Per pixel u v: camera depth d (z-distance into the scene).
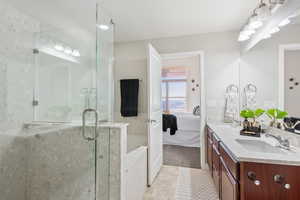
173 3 1.78
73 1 1.67
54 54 1.82
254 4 1.78
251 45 2.11
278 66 1.70
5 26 1.44
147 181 2.06
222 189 1.55
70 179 1.52
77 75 1.74
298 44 1.43
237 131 1.99
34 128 1.63
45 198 1.61
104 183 1.40
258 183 1.08
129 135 2.68
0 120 1.43
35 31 1.70
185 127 3.94
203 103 2.61
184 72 5.38
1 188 1.46
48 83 1.73
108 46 1.82
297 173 1.03
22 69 1.60
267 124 1.89
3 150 1.46
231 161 1.25
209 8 1.87
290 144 1.45
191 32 2.57
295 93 1.46
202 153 2.62
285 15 1.38
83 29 1.87
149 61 2.07
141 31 2.53
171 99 5.58
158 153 2.50
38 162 1.63
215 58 2.57
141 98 2.75
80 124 1.51
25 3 1.58
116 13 1.99
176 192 1.94
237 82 2.48
